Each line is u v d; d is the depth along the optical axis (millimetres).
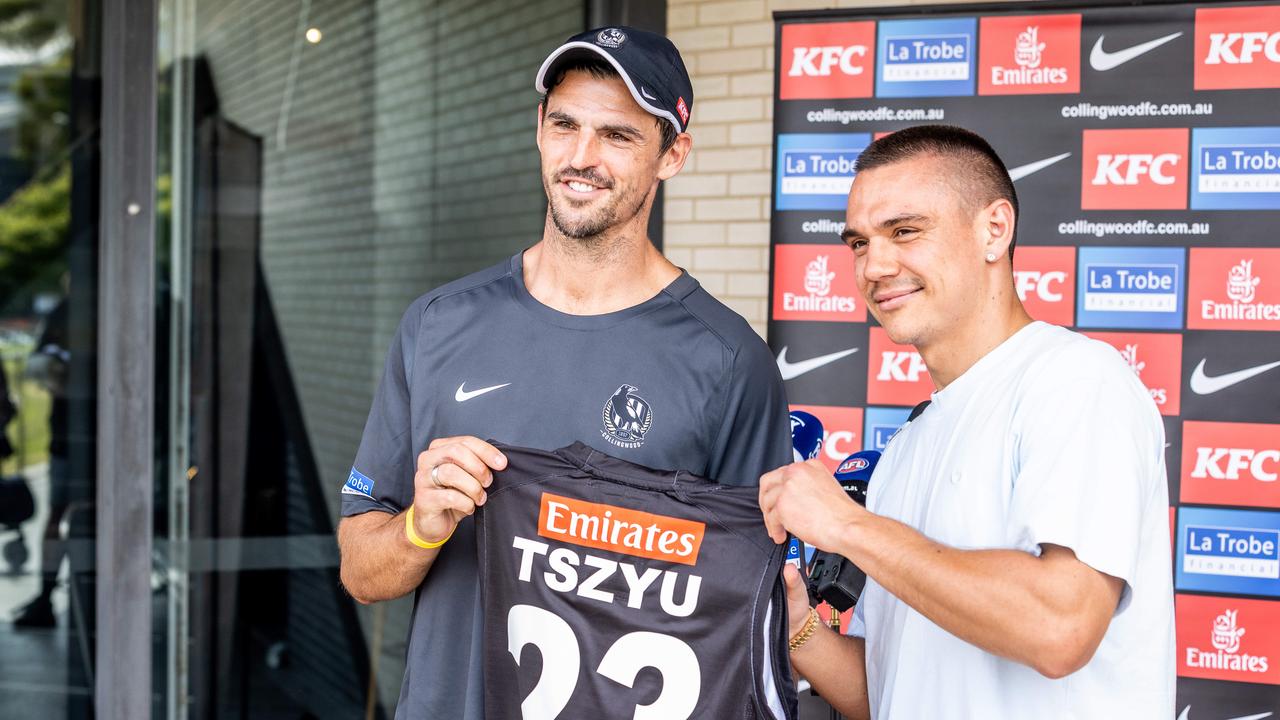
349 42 3223
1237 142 2945
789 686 1381
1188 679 2973
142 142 2900
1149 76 2994
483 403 1564
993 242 1393
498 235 3453
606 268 1570
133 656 2920
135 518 2918
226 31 3043
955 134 1391
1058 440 1243
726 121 3477
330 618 3234
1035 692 1282
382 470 1629
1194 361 2982
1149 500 1277
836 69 3215
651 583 1403
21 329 2846
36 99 2836
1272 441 2930
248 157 3084
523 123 3486
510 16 3438
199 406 3055
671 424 1556
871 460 1780
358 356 3273
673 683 1390
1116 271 3029
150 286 2920
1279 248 2924
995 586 1153
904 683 1384
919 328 1394
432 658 1546
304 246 3174
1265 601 2932
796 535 1270
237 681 3109
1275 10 2904
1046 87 3068
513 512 1450
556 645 1428
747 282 3469
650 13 3490
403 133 3305
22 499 2863
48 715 2896
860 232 1401
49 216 2861
